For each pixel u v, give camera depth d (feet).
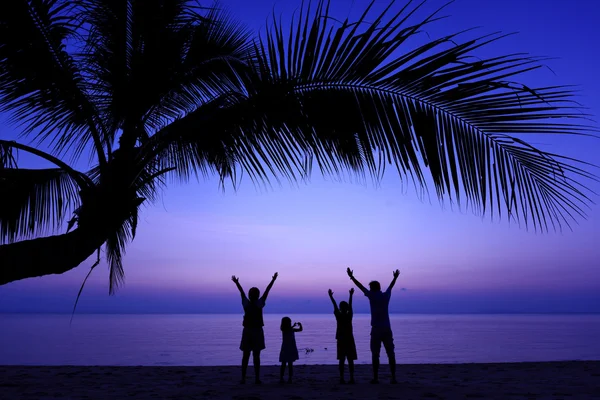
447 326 522.88
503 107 9.04
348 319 27.17
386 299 26.40
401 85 9.59
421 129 9.62
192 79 13.94
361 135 10.13
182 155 15.67
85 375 30.83
